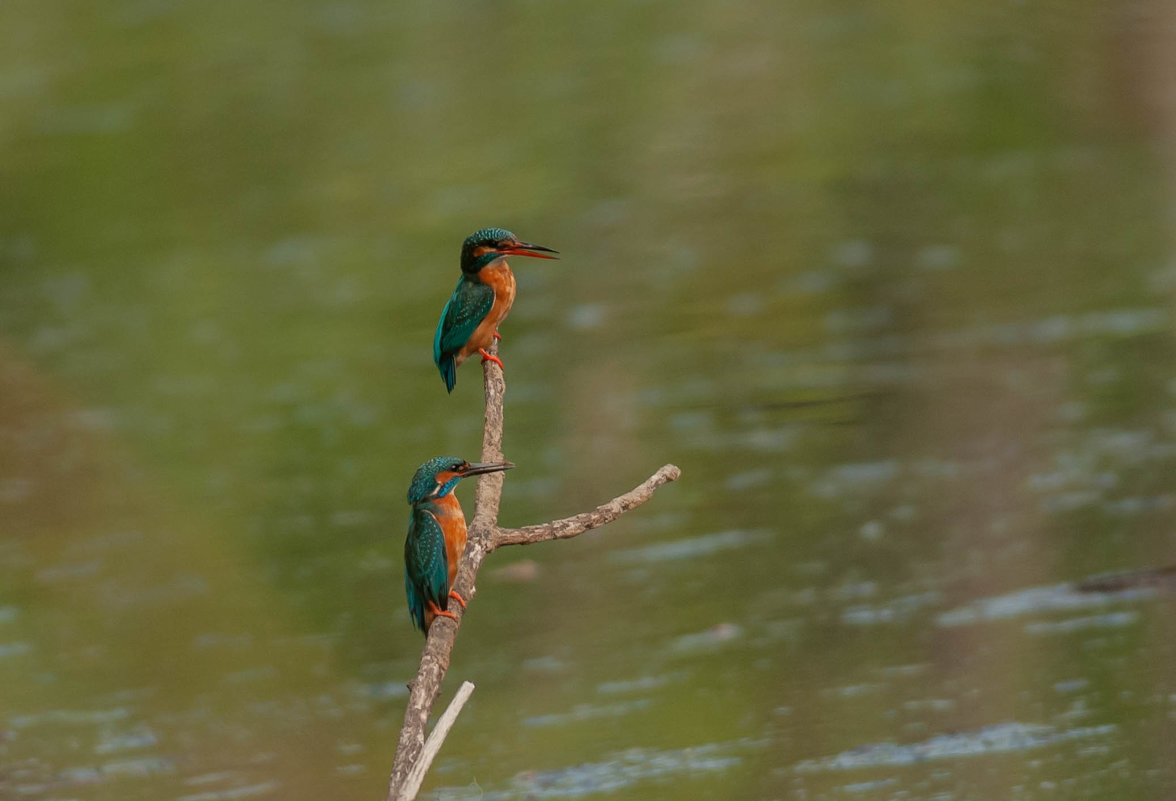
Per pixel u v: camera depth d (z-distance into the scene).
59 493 13.45
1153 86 22.48
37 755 9.42
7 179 24.97
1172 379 13.85
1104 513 11.59
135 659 10.55
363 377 16.17
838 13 30.58
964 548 11.26
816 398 14.27
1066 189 20.19
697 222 20.34
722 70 27.42
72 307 19.22
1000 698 9.20
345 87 28.39
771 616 10.55
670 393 14.79
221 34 31.73
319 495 13.29
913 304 16.58
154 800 8.85
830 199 20.73
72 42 31.64
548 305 17.73
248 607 11.23
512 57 29.64
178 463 13.98
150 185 24.28
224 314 18.64
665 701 9.58
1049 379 14.16
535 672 10.09
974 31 27.17
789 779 8.60
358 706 9.95
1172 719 8.84
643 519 12.25
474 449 13.99
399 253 20.50
